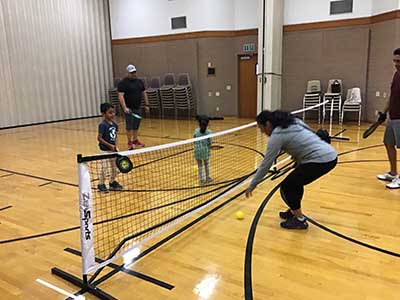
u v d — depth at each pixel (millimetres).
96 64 13102
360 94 9727
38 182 5039
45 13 11484
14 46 10805
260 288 2395
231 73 11711
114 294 2355
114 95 13258
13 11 10695
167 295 2338
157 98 12141
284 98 10945
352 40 9719
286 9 10414
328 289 2369
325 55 10141
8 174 5492
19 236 3301
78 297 2352
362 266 2643
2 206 4105
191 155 6367
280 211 3719
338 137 7652
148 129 9695
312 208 3781
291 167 5441
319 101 10078
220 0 11250
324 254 2830
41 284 2510
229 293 2346
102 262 2625
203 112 11859
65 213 3857
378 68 9266
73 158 6512
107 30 13352
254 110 11594
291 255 2824
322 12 9969
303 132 3076
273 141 3006
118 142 7949
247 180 4820
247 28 11219
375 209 3729
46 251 3000
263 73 9828
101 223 3504
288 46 10594
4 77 10648
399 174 4773
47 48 11641
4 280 2572
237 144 7332
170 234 3232
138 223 3484
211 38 11406
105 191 4426
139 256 2850
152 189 4520
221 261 2758
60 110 12180
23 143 8133
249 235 3189
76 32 12383
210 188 4523
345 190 4328
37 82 11469
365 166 5383
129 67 6922
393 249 2889
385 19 8852
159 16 12125
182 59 11953
